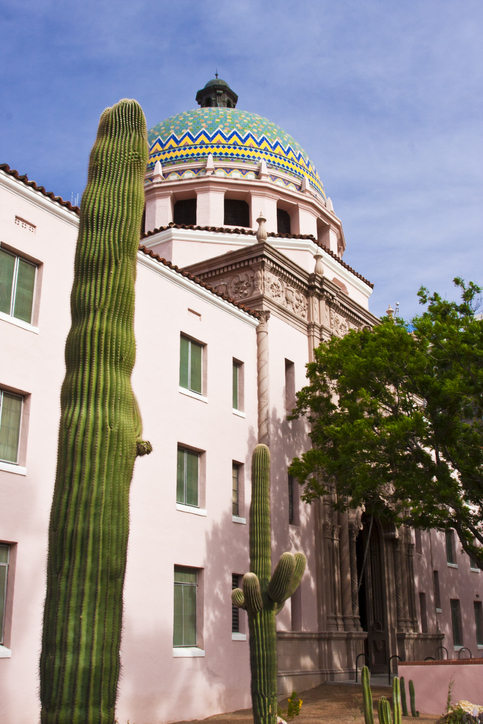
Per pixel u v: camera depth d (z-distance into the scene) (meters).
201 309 20.70
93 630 6.52
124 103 9.13
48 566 6.89
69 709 6.22
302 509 23.00
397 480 18.31
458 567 36.06
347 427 18.58
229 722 16.55
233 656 18.80
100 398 7.48
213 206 30.02
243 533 20.33
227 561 19.44
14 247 15.20
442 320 19.50
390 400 19.69
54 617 6.56
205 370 20.45
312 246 28.56
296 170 32.62
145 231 30.95
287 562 10.98
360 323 28.41
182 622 17.75
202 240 28.17
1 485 13.90
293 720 15.91
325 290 26.08
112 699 6.50
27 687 13.34
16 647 13.34
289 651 20.69
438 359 18.97
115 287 8.02
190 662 17.33
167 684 16.50
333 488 24.45
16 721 13.01
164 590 17.08
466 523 18.81
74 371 7.66
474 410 18.95
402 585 28.36
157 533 17.31
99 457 7.18
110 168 8.70
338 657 22.53
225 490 20.06
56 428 15.28
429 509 18.62
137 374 17.88
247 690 19.02
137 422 8.19
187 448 19.30
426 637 29.03
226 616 18.91
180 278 19.91
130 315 8.10
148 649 16.22
